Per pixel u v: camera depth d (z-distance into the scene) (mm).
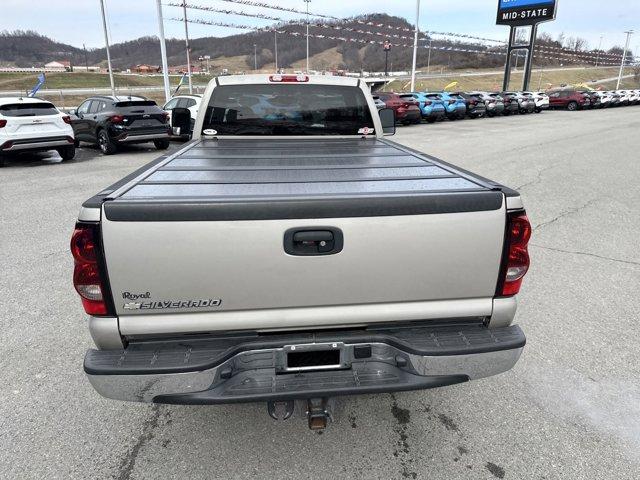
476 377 2061
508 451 2350
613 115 30828
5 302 3971
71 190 8312
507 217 1970
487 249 1987
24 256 5047
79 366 3082
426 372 2016
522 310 3832
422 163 2781
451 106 25156
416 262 1949
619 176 9547
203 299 1883
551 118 27969
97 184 8844
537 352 3229
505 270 2035
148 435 2469
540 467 2248
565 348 3273
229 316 1932
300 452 2346
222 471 2225
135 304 1862
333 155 3145
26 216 6605
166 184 2152
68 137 11398
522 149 13633
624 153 12898
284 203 1818
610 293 4148
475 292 2051
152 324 1897
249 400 1892
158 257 1808
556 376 2963
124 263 1804
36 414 2621
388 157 3061
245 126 4168
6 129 10477
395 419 2594
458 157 12078
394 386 1965
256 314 1942
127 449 2367
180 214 1773
